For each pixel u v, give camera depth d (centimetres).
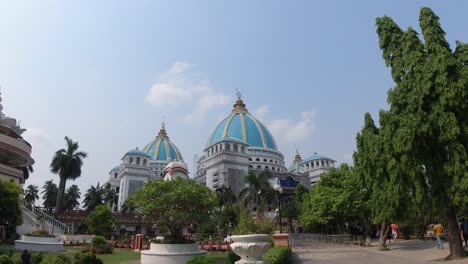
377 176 2805
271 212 7525
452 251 2102
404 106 2183
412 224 5059
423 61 2117
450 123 1927
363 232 6106
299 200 7569
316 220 5372
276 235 2342
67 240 4678
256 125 15025
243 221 2264
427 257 2317
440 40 2112
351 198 4588
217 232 3953
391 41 2366
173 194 2314
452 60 1973
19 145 5131
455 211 2122
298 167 15338
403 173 2216
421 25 2202
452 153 1955
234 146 12656
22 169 5947
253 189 7762
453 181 1928
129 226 7462
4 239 3731
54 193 10569
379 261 2178
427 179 2125
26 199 10419
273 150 14700
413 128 1997
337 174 5369
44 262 1711
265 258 1596
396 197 2367
